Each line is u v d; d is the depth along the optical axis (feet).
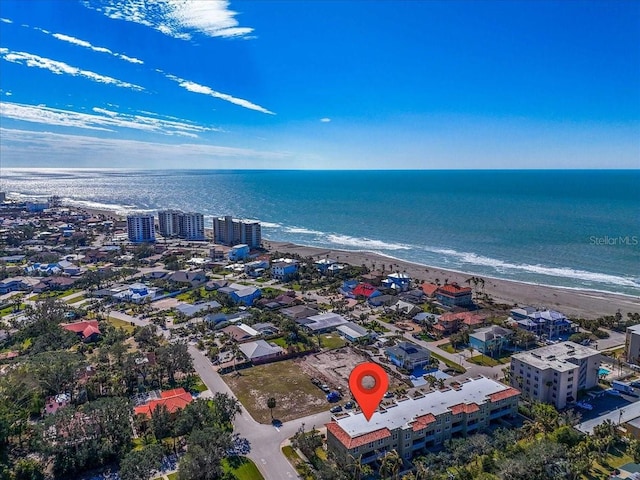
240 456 283.59
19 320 513.04
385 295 624.18
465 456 275.39
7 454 280.92
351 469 258.37
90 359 413.59
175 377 392.47
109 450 276.00
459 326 509.35
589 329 507.71
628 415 333.42
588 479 260.21
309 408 344.08
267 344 447.01
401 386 380.37
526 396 361.92
